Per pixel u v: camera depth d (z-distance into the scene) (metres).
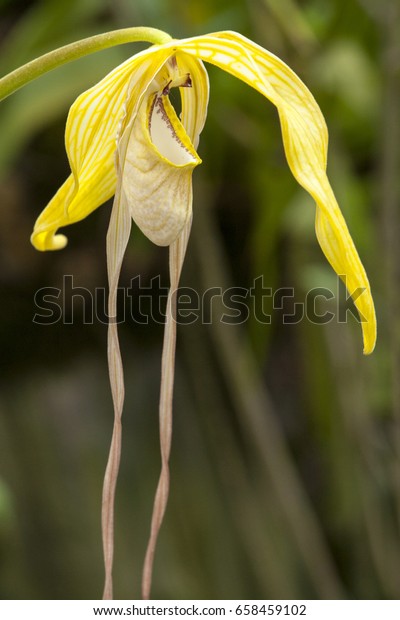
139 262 1.21
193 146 0.75
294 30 1.01
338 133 1.04
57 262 1.21
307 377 1.25
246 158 1.12
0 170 1.00
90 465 1.31
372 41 1.08
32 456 1.29
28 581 1.26
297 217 1.04
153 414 1.34
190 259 1.22
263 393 1.24
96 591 1.28
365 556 1.31
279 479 1.22
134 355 1.31
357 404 1.11
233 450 1.34
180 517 1.32
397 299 1.00
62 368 1.29
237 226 1.25
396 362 1.01
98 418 1.33
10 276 1.20
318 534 1.25
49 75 1.01
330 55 1.03
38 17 1.05
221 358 1.22
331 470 1.27
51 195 1.20
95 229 1.21
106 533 0.72
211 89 1.03
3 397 1.28
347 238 0.70
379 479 1.14
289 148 0.71
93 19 1.12
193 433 1.33
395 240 1.01
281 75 0.71
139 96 0.73
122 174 0.73
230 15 1.03
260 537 1.33
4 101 1.02
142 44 1.03
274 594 1.31
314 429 1.32
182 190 0.73
